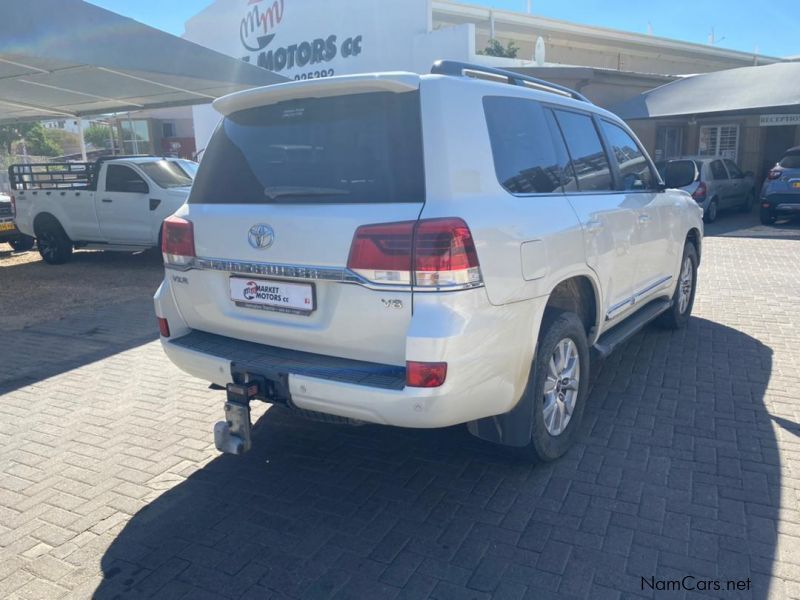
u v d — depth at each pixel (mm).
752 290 8117
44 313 7898
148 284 9742
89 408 4844
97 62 9188
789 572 2828
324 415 3328
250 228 3318
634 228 4648
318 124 3305
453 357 2857
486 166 3232
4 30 7977
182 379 5438
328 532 3236
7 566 3035
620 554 2982
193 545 3160
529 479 3666
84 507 3514
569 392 3885
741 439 4070
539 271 3334
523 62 19078
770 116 18703
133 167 11102
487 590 2779
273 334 3393
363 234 2945
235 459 4016
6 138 46125
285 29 20859
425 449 4074
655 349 5809
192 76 10711
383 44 18578
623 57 32688
